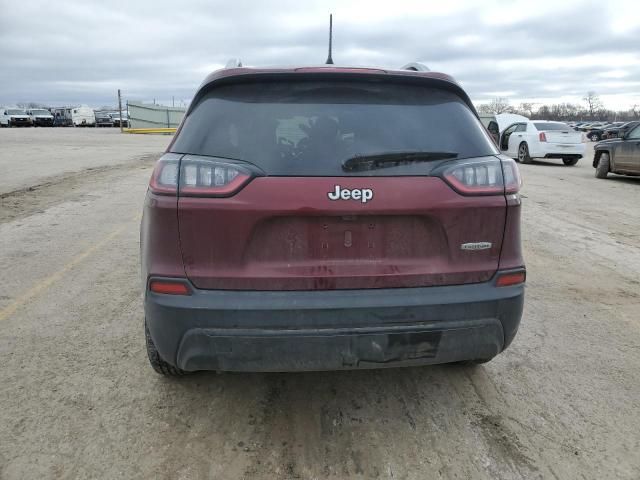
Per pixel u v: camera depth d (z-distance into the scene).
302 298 2.28
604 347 3.62
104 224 7.04
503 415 2.82
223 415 2.79
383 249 2.36
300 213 2.26
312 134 2.37
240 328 2.26
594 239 6.65
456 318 2.38
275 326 2.26
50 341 3.56
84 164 14.06
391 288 2.36
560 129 16.72
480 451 2.52
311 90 2.48
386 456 2.48
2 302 4.23
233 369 2.33
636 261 5.69
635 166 12.08
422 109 2.52
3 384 3.02
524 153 17.25
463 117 2.56
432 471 2.38
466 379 3.19
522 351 3.55
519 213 2.52
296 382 3.14
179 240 2.28
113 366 3.26
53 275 4.91
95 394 2.95
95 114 56.81
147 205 2.39
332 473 2.37
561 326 3.96
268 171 2.29
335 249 2.33
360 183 2.29
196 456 2.46
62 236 6.36
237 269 2.28
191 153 2.33
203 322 2.27
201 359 2.31
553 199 9.72
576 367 3.34
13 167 12.80
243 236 2.26
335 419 2.78
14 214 7.56
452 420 2.77
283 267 2.30
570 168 16.11
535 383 3.14
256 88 2.49
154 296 2.32
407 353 2.36
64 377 3.11
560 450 2.54
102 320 3.92
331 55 4.95
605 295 4.63
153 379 3.12
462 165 2.40
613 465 2.43
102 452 2.47
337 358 2.31
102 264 5.26
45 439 2.54
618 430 2.69
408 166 2.35
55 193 9.35
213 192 2.24
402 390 3.06
